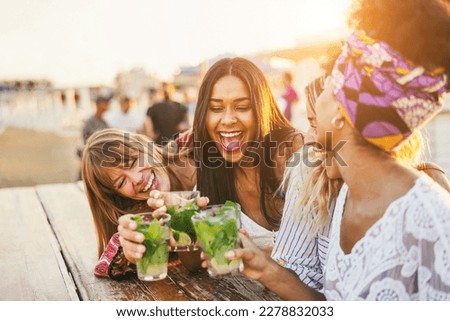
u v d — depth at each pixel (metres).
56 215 2.57
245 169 2.04
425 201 1.04
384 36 1.01
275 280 1.30
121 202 1.80
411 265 1.06
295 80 8.30
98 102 5.40
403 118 1.03
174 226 1.47
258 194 2.06
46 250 1.98
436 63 0.99
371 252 1.09
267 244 1.97
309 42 4.17
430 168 1.77
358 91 1.04
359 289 1.10
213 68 1.97
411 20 0.98
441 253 1.02
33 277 1.69
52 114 12.30
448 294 1.03
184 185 2.19
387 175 1.10
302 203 1.48
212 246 1.24
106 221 1.80
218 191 2.07
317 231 1.47
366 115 1.04
